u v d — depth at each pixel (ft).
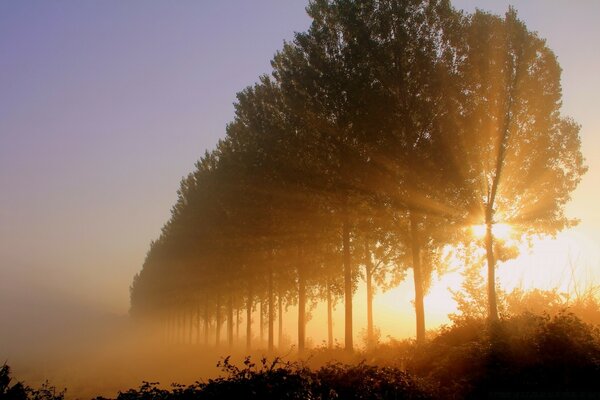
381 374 45.47
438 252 102.01
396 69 85.20
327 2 97.30
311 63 95.40
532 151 82.53
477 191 82.12
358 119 86.33
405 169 83.51
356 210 94.84
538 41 81.61
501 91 81.35
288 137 104.17
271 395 37.32
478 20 83.61
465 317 68.13
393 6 86.07
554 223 83.61
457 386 45.83
